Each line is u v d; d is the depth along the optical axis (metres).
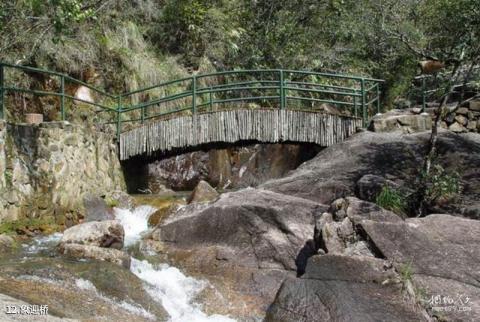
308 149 15.50
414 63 15.77
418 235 6.61
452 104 12.09
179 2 17.58
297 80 18.44
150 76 15.45
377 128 11.88
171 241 8.66
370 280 6.09
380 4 11.91
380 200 8.48
